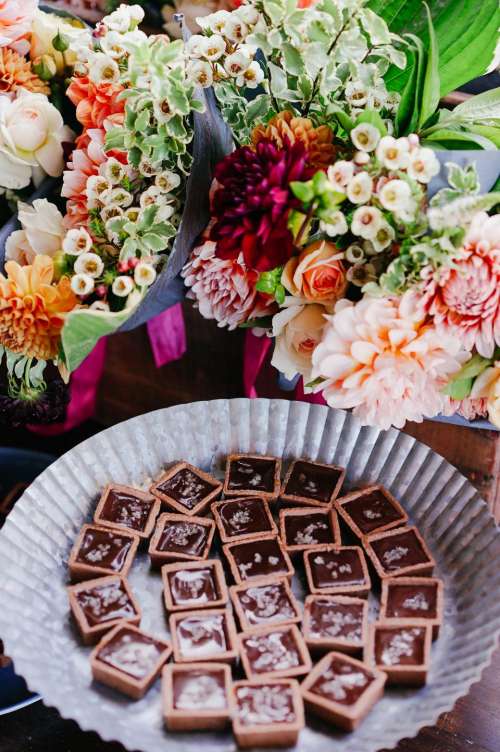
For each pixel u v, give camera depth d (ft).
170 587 2.12
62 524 2.19
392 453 2.26
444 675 1.95
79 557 2.15
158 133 1.94
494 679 2.15
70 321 1.85
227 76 2.02
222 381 2.79
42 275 2.03
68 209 2.10
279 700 1.91
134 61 1.92
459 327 1.85
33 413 2.35
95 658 1.96
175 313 2.61
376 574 2.16
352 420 2.27
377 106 2.01
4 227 2.21
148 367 2.88
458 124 2.03
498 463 2.38
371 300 1.85
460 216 1.77
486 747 2.06
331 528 2.22
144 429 2.29
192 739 1.90
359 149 1.85
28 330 2.06
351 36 1.92
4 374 2.26
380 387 1.88
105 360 2.92
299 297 1.96
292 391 2.70
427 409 1.94
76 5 2.72
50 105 2.11
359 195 1.81
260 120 2.02
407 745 2.06
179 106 1.90
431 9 2.02
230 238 1.84
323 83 1.94
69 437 2.77
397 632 2.02
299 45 1.93
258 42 1.94
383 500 2.24
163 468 2.32
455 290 1.80
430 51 1.89
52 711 2.14
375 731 1.88
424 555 2.14
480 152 1.87
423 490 2.22
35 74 2.18
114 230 1.99
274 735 1.86
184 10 2.59
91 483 2.25
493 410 1.97
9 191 2.23
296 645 2.02
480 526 2.11
